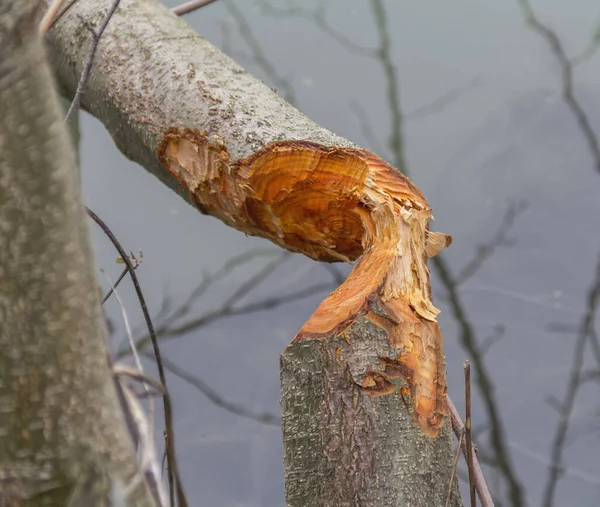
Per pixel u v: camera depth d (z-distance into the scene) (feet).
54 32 10.27
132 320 16.34
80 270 8.88
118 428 8.94
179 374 15.44
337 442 9.45
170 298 17.02
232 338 17.38
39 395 8.89
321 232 9.78
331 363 9.46
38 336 8.87
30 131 8.82
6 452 8.90
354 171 9.66
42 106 8.82
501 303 17.76
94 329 8.91
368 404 9.45
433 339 9.51
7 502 8.90
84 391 8.90
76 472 8.91
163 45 10.07
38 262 8.86
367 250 9.62
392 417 9.45
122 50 10.11
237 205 9.83
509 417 16.88
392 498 9.41
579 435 16.67
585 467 16.38
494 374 17.31
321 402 9.46
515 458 16.48
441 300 17.65
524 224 18.21
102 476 8.91
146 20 10.17
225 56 10.05
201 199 9.95
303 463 9.46
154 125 9.97
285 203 9.75
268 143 9.72
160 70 10.01
